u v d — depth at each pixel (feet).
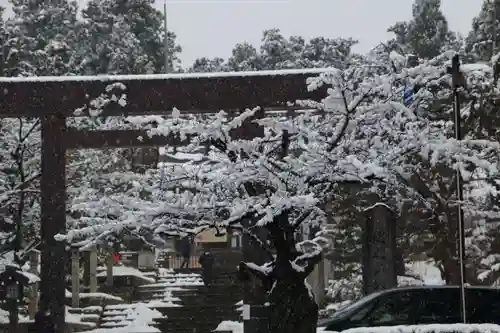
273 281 30.45
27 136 64.34
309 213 31.12
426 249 64.49
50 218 50.31
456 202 36.70
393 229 53.78
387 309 40.40
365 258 54.70
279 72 48.60
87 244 32.09
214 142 31.94
